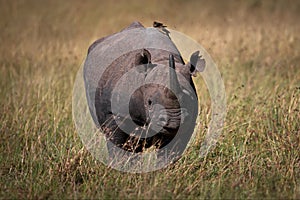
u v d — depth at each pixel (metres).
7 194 22.81
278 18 58.75
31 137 28.62
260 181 23.36
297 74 37.69
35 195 22.69
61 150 26.19
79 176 24.55
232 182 22.61
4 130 29.58
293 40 47.78
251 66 42.09
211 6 65.94
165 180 22.92
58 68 42.00
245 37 48.88
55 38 52.50
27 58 45.19
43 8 64.94
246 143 26.89
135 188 22.52
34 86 36.84
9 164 26.00
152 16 58.97
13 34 54.56
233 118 29.75
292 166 23.80
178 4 66.81
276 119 28.67
